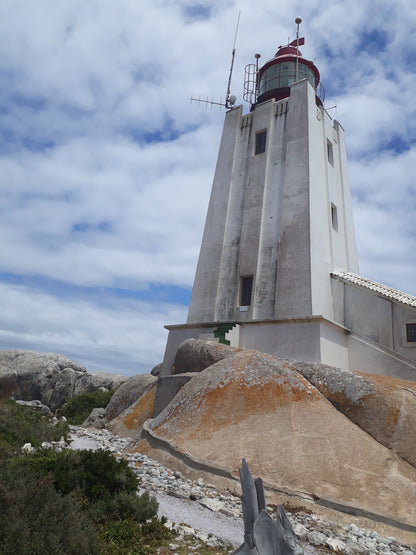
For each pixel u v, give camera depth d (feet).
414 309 70.13
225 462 42.78
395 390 48.19
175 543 25.96
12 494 23.29
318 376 53.57
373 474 39.29
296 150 86.17
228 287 85.46
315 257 78.18
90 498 30.14
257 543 11.60
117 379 132.26
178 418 53.21
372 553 29.09
